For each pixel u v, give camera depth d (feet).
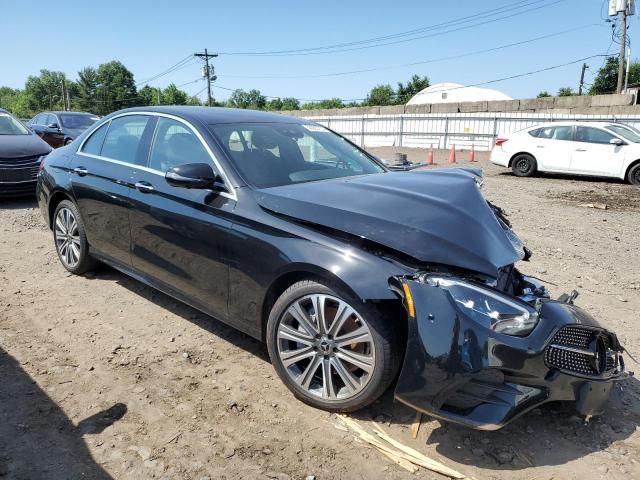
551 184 42.83
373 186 10.85
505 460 8.68
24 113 377.71
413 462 8.61
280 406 10.05
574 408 9.26
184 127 12.86
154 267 13.12
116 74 351.67
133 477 8.12
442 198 10.36
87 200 15.15
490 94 161.99
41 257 18.84
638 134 43.60
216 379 10.97
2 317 13.69
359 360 9.27
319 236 9.62
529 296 9.59
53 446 8.75
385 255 9.07
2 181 28.30
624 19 100.12
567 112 79.41
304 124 14.80
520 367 8.16
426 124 89.71
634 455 8.89
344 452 8.82
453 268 8.84
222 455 8.67
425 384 8.44
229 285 11.09
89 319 13.70
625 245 22.77
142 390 10.47
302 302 9.88
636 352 12.62
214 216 11.22
